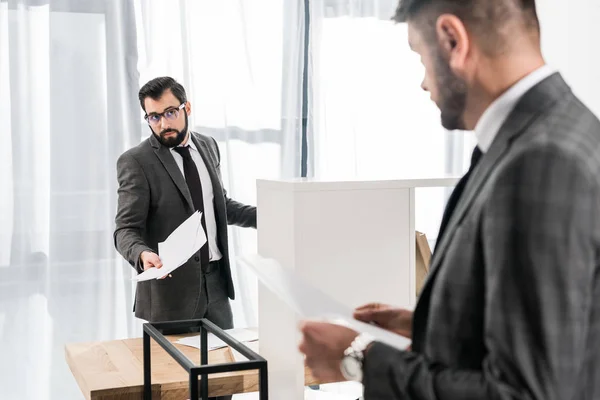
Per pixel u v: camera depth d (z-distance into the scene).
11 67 3.45
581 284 0.83
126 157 2.99
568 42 3.43
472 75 0.99
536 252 0.83
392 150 4.10
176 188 2.99
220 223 3.09
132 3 3.61
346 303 1.63
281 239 1.65
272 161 3.89
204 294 3.03
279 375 1.67
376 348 1.02
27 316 3.51
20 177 3.48
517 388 0.84
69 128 3.54
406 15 1.04
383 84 4.06
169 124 2.96
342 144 4.02
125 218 2.91
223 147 3.79
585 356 0.86
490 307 0.86
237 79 3.80
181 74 3.71
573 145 0.86
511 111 0.96
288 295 1.16
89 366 2.05
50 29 3.49
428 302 1.02
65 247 3.55
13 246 3.48
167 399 1.87
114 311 3.61
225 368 1.39
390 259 1.67
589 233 0.83
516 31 0.96
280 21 3.86
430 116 4.15
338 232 1.62
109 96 3.59
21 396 3.51
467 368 0.94
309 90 3.96
